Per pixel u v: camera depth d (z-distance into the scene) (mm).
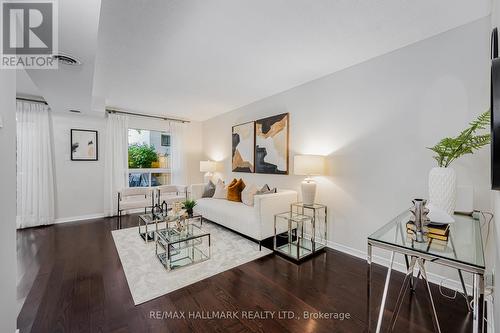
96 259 2625
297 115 3463
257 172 4184
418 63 2217
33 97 3936
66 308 1754
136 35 2074
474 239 1283
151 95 3902
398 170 2363
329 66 2773
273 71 2912
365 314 1711
